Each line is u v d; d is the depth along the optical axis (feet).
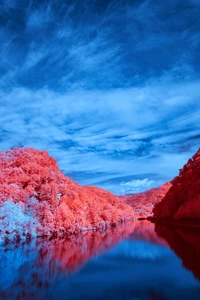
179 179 212.02
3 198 86.07
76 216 130.11
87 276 38.81
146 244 73.56
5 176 95.40
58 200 118.73
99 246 73.26
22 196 93.97
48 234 103.35
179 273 38.42
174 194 204.95
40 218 101.40
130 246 71.15
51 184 110.63
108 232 127.85
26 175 101.40
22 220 89.25
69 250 65.57
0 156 107.55
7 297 29.09
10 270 42.78
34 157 118.62
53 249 67.41
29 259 52.95
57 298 28.66
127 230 137.49
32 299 28.40
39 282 35.37
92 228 156.25
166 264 45.19
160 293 29.89
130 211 331.77
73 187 148.25
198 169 173.17
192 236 87.15
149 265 45.78
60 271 42.22
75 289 32.30
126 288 32.48
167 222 215.31
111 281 35.91
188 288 31.19
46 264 47.75
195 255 52.13
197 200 141.90
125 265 46.62
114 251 63.26
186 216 152.66
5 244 78.59
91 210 159.63
